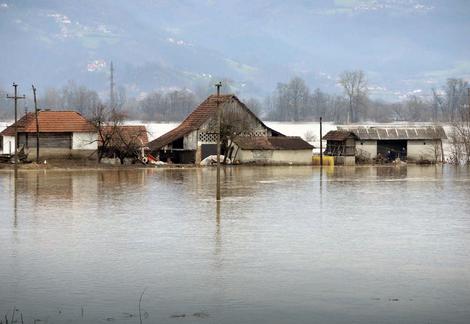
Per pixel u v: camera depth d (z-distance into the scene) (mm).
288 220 48312
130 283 31859
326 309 28500
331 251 38156
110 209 52938
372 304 29109
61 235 42344
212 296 30062
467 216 50781
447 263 35625
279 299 29672
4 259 36094
